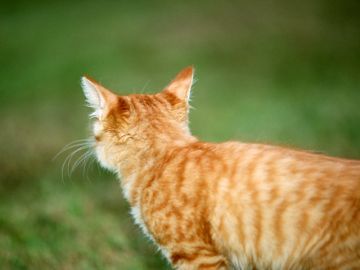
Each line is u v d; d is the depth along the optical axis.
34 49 20.08
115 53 18.81
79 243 7.01
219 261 4.61
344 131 10.21
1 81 17.00
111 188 8.88
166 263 6.46
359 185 4.14
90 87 5.20
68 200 8.25
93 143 5.51
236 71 16.30
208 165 4.67
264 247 4.38
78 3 26.09
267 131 10.65
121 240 7.04
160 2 24.80
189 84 5.55
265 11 21.86
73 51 19.39
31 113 13.84
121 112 5.11
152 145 5.03
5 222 7.56
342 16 20.64
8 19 24.53
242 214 4.43
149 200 4.85
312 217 4.20
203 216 4.57
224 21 21.39
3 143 11.30
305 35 19.00
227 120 12.02
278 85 14.59
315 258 4.18
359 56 16.52
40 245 6.90
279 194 4.33
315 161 4.41
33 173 9.59
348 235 4.06
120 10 24.30
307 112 11.65
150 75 16.14
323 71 15.37
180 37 20.08
